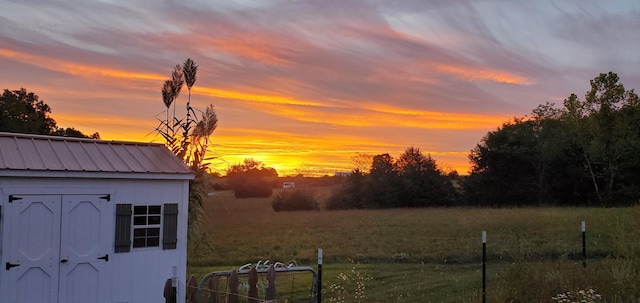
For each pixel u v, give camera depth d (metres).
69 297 8.80
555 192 54.50
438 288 13.20
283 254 21.33
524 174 56.47
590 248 18.19
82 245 8.98
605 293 9.41
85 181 9.09
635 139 51.72
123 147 10.64
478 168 58.62
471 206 55.12
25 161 8.70
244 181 71.00
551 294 9.60
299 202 57.56
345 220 38.53
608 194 49.31
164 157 10.64
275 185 73.31
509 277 10.41
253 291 9.14
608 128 56.06
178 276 10.02
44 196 8.66
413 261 19.03
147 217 9.77
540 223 26.91
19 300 8.34
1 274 8.20
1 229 8.25
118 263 9.33
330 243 24.75
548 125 54.88
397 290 13.16
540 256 16.02
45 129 38.53
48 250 8.65
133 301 9.44
